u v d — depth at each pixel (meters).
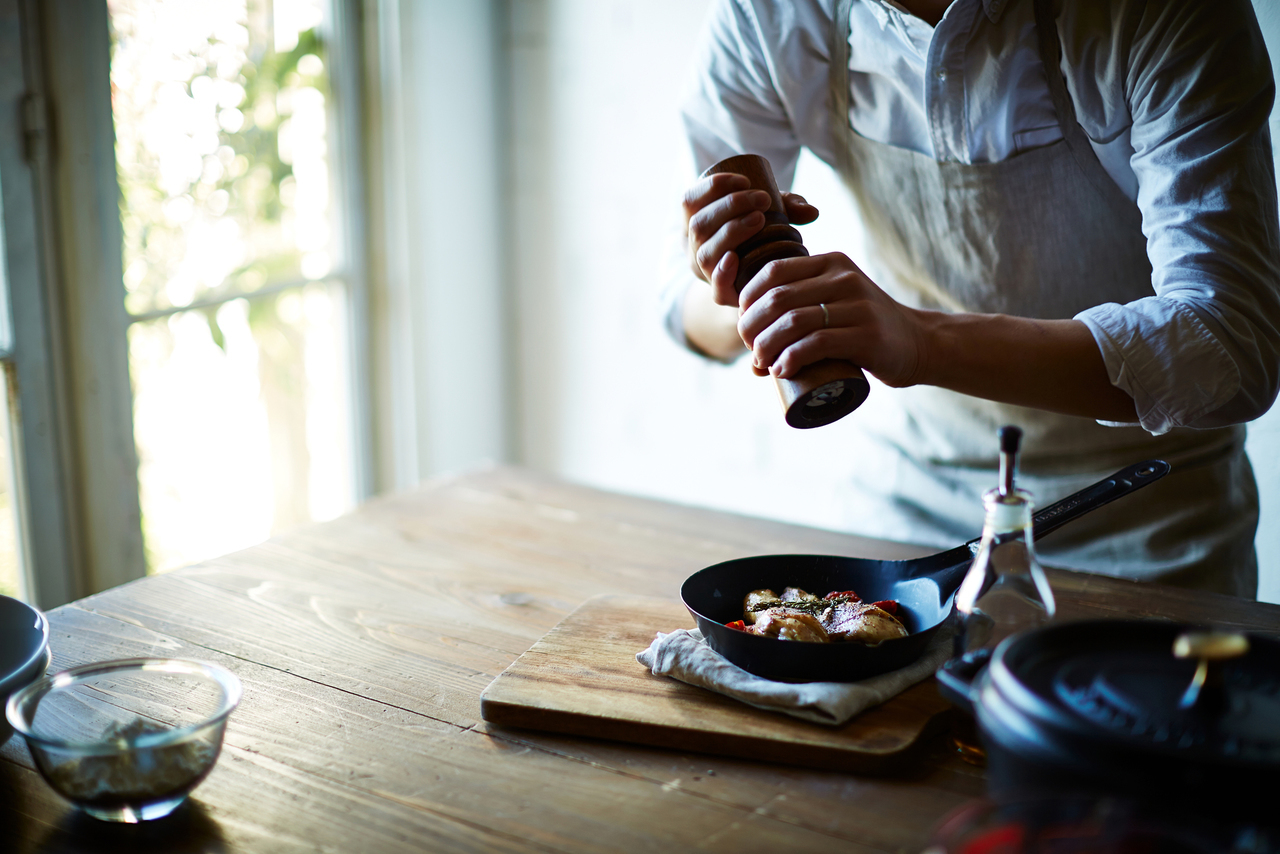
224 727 0.68
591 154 2.30
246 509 2.09
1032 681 0.54
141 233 1.77
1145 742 0.47
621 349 2.38
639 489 2.44
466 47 2.29
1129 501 1.19
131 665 0.71
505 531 1.20
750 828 0.64
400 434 2.36
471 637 0.93
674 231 1.33
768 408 2.19
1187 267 0.90
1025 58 1.02
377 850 0.62
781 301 0.82
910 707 0.75
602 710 0.75
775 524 1.23
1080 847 0.43
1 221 1.55
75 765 0.62
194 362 1.91
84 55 1.61
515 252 2.50
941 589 0.83
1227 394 0.87
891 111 1.15
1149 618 0.94
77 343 1.69
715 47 1.23
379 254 2.28
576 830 0.64
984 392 0.92
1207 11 0.90
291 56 2.03
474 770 0.71
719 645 0.79
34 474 1.66
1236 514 1.20
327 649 0.90
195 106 1.83
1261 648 0.57
